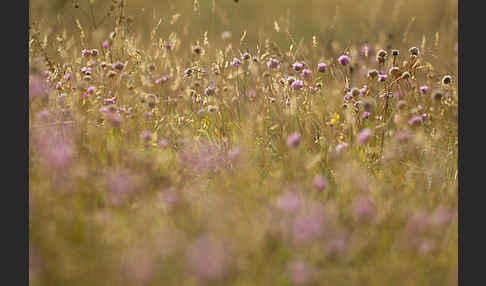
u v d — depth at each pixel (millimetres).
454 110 6238
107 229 4410
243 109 6758
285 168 5523
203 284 3869
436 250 4410
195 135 6492
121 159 5527
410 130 5961
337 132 6133
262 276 3973
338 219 4805
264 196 4973
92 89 6234
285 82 6535
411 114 6359
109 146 5664
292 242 4277
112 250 4215
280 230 4340
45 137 5391
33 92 5758
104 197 4898
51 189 4742
